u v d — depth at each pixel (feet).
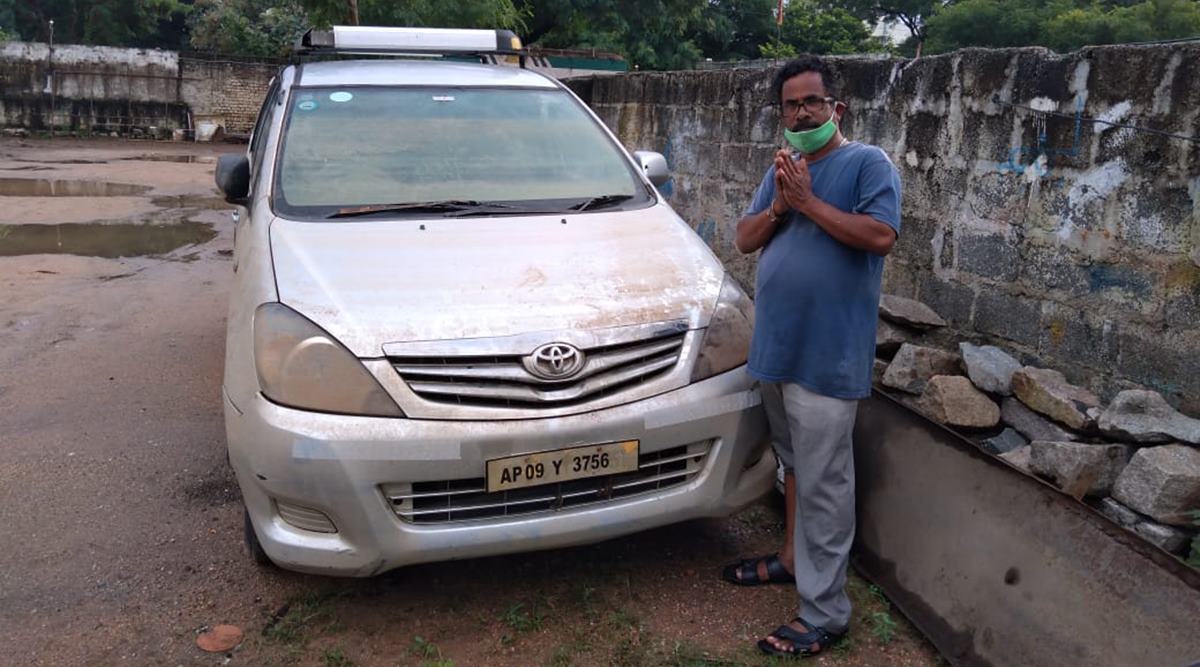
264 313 8.95
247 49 87.51
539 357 8.57
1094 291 11.14
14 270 25.29
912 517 9.45
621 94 26.35
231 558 10.52
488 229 10.73
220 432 14.12
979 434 11.35
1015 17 109.81
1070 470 9.56
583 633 9.13
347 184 11.56
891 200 7.84
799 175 7.89
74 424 14.33
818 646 8.72
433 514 8.49
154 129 77.61
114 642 8.98
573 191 12.14
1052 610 7.64
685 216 23.02
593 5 71.87
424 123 12.84
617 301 9.34
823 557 8.68
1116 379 10.93
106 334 19.36
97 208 37.78
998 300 12.65
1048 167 11.65
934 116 13.70
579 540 8.87
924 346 12.98
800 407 8.41
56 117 75.82
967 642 8.32
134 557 10.51
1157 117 10.15
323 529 8.53
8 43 73.20
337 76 13.71
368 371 8.36
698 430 9.05
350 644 8.95
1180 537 8.91
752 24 117.08
